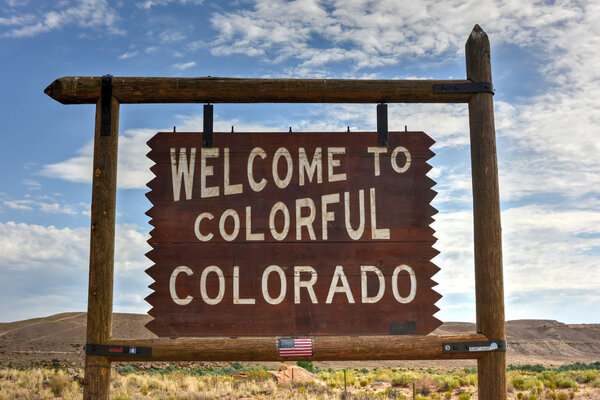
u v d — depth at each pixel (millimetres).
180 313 7078
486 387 6922
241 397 25031
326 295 7164
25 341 72438
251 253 7223
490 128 7352
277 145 7441
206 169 7367
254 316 7098
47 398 22578
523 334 141500
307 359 6922
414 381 32375
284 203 7328
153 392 25844
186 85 7301
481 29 7586
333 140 7477
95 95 7301
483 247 7098
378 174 7426
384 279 7219
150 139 7395
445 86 7430
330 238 7273
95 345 6754
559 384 30734
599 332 148375
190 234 7234
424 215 7363
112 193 7129
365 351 6867
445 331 142750
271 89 7344
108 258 6977
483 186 7227
